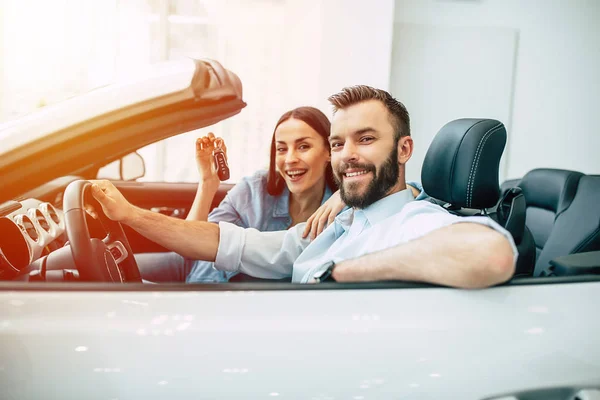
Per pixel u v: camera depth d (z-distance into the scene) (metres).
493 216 1.30
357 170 1.29
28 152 0.95
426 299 0.81
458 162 1.19
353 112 1.28
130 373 0.72
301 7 3.74
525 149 4.16
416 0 3.88
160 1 3.75
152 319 0.75
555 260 1.01
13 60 3.67
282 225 1.74
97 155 1.02
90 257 1.03
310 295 0.80
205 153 1.76
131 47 3.79
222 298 0.78
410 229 1.09
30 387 0.72
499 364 0.78
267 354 0.74
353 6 3.59
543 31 4.01
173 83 1.01
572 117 4.14
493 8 3.94
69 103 1.01
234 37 3.84
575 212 1.79
